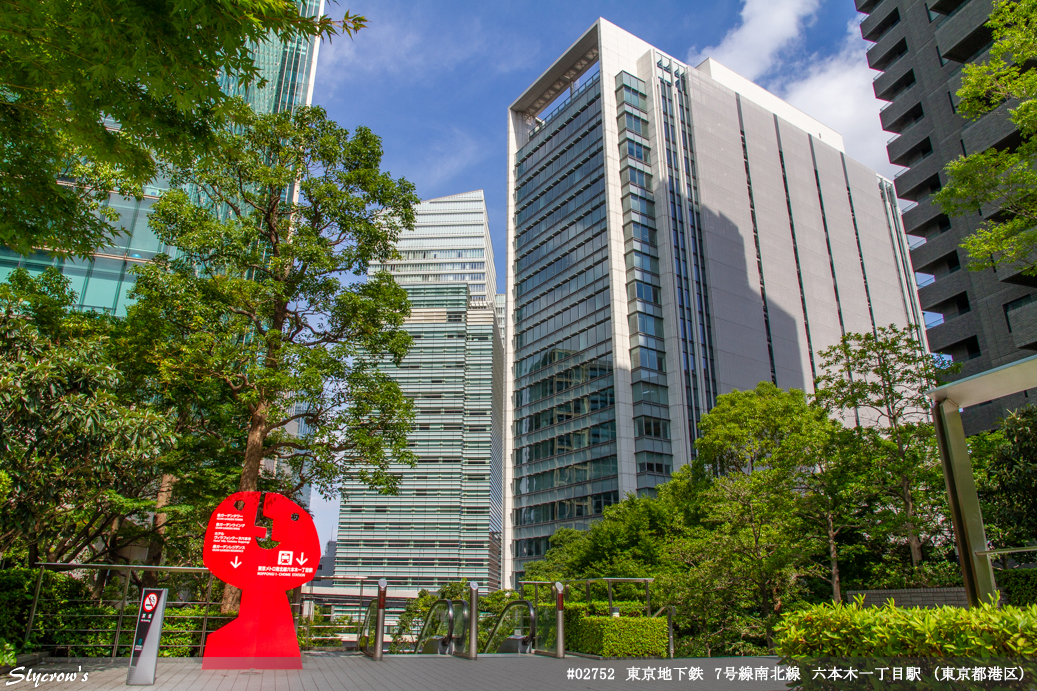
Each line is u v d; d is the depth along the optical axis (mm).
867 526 20719
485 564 86000
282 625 10836
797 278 66375
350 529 88438
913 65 38094
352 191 16734
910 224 37000
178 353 14898
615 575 26125
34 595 10656
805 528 21969
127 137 8141
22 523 9727
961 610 4051
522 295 66938
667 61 64812
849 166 80625
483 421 93125
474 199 112438
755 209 65125
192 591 18391
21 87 7629
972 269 16234
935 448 19375
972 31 31141
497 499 104438
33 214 9117
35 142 8539
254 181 15961
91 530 17750
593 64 68750
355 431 15594
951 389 6023
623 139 59438
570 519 53500
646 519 29344
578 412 55875
